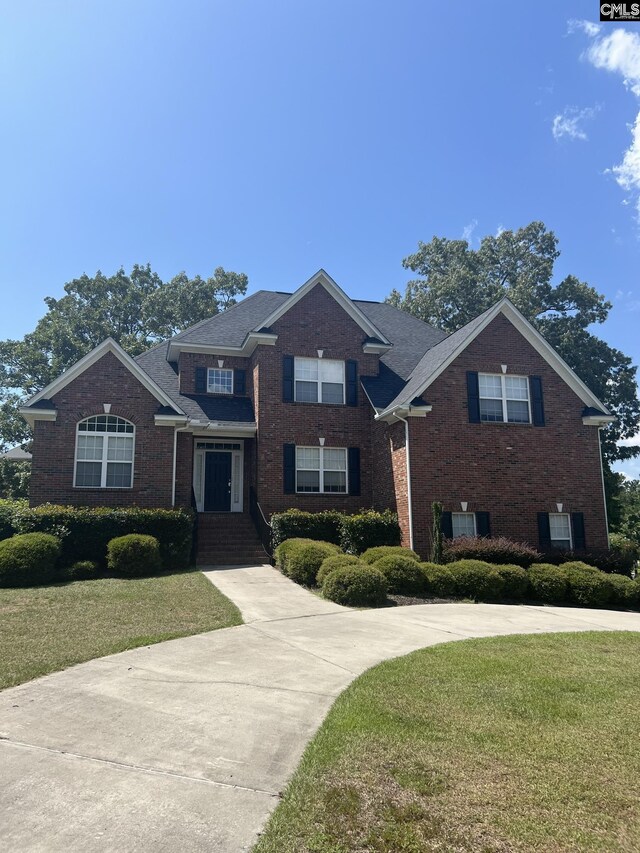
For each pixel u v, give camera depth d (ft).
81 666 24.02
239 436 68.64
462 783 14.12
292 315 68.80
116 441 58.90
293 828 12.21
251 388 71.20
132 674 22.91
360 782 14.08
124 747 16.24
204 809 13.00
